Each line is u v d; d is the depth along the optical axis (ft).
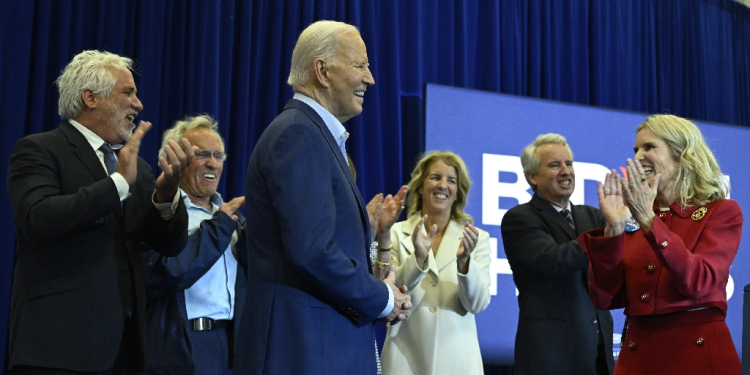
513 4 16.99
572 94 17.39
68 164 6.82
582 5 18.02
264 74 13.82
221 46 13.15
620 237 7.04
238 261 9.21
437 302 9.60
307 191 5.57
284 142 5.71
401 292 6.33
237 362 5.83
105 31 12.09
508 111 15.57
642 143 7.38
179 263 8.20
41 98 11.36
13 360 6.35
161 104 12.61
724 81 20.63
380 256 8.18
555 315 9.38
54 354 6.33
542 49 17.33
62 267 6.52
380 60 14.99
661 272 6.88
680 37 19.79
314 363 5.63
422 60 15.61
